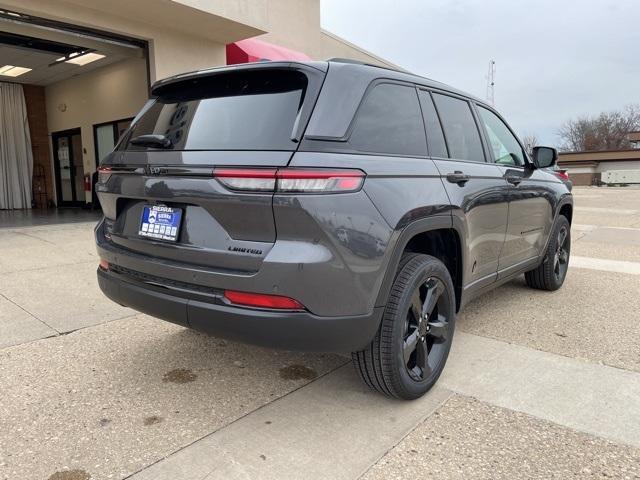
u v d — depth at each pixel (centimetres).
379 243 249
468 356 358
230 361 350
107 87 1230
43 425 267
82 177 1405
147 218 281
